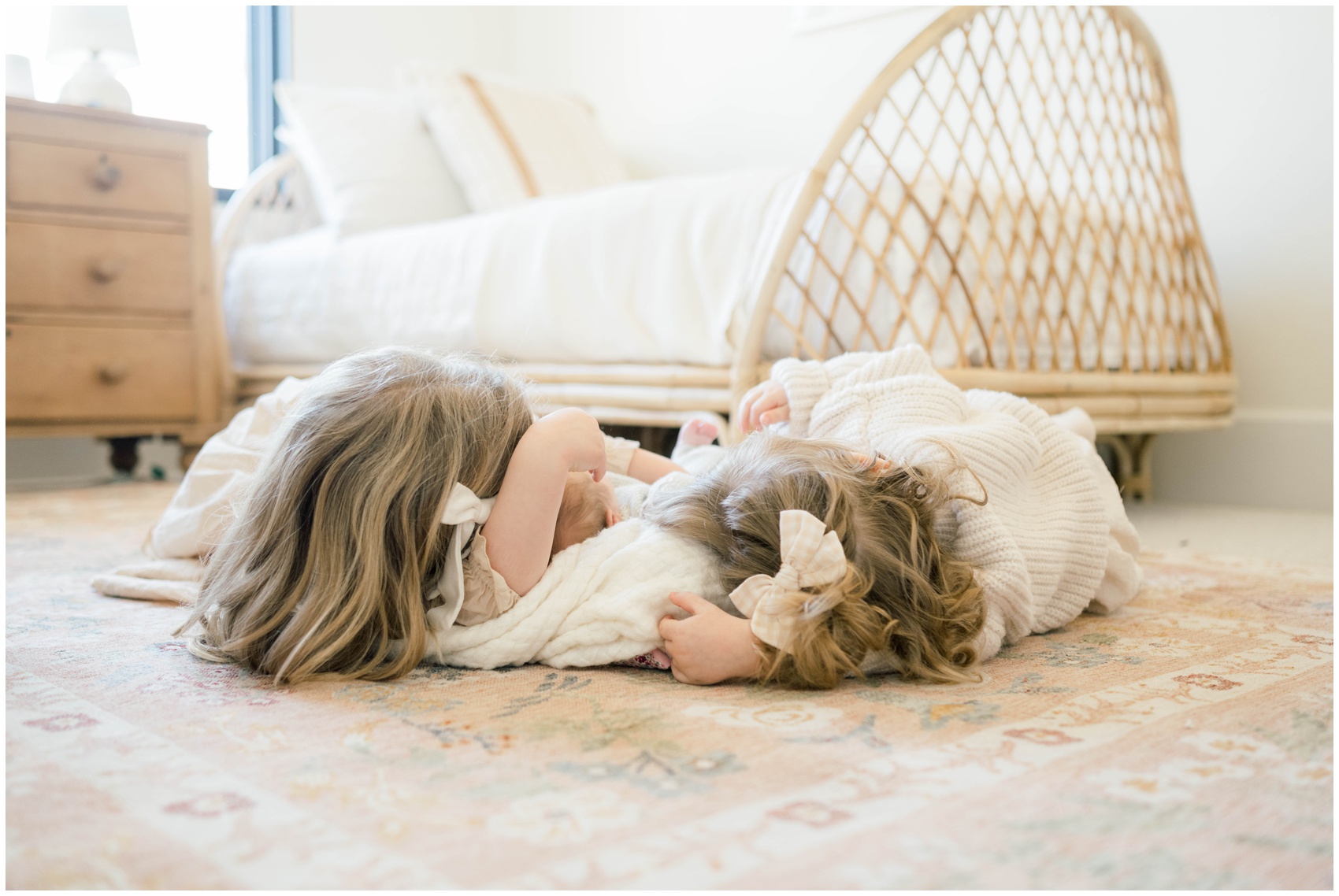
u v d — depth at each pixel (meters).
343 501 0.77
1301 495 1.95
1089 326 1.72
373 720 0.67
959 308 1.52
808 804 0.53
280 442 0.82
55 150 2.14
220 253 2.55
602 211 1.79
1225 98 1.99
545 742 0.63
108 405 2.24
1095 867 0.46
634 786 0.56
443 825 0.51
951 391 0.99
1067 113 1.73
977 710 0.70
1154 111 1.98
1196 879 0.46
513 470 0.81
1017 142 2.23
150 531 1.21
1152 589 1.16
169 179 2.29
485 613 0.82
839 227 1.49
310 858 0.47
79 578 1.20
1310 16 1.87
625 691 0.75
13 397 2.12
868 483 0.83
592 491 0.90
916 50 1.46
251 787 0.56
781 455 0.85
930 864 0.47
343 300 2.30
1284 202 1.93
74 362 2.19
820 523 0.76
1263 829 0.50
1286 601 1.09
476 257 2.00
